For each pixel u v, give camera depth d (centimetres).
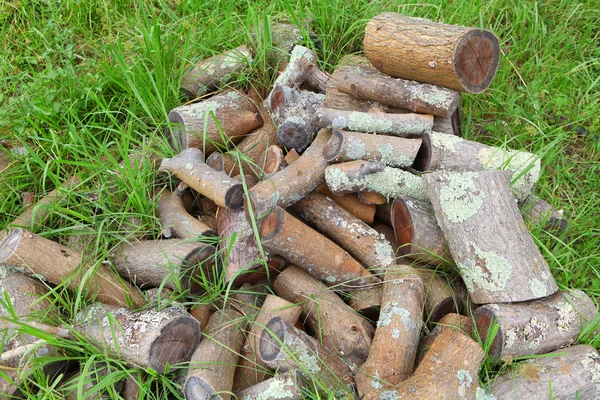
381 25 166
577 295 139
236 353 130
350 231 148
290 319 134
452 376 120
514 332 130
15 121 176
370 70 174
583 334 135
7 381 125
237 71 189
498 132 186
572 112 194
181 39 197
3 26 204
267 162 161
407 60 161
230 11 207
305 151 157
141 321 127
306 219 154
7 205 165
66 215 156
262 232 138
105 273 142
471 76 160
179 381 130
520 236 139
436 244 144
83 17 210
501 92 194
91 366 128
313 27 204
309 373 121
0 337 129
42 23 205
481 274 138
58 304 139
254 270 143
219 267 147
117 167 157
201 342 132
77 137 163
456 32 155
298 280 143
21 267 135
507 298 135
